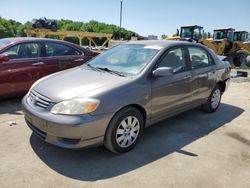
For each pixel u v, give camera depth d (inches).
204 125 207.2
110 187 125.0
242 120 222.2
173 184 129.3
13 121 198.5
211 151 163.9
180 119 217.8
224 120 220.4
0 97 235.5
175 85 179.6
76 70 181.0
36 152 153.3
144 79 161.0
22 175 131.5
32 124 149.3
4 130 181.9
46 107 142.1
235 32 810.8
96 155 152.6
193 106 207.2
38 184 125.1
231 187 129.2
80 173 135.0
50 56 259.1
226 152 163.5
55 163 143.1
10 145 160.7
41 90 151.9
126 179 131.6
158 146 167.5
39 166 139.6
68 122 132.9
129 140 156.2
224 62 249.6
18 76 238.2
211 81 220.2
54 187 123.5
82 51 284.2
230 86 371.6
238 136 188.5
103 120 139.4
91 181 128.9
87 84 150.1
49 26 903.1
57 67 260.8
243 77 458.3
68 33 952.3
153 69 167.3
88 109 135.7
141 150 161.0
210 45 725.9
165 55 177.6
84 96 138.5
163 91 170.7
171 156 155.5
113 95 143.7
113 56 190.4
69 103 136.8
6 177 129.3
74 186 124.7
